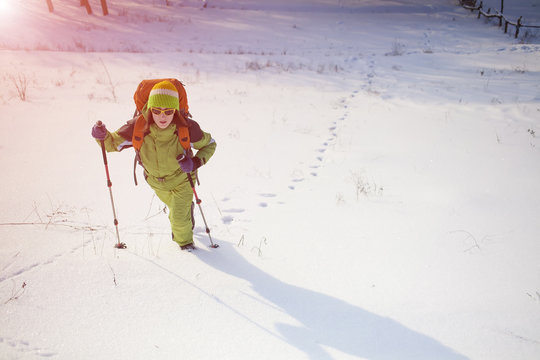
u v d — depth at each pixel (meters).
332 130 7.87
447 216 4.34
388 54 17.69
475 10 28.62
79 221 4.11
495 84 11.43
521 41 20.00
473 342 2.52
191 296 2.97
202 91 10.91
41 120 7.77
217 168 5.83
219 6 30.55
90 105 9.01
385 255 3.59
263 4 30.92
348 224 4.21
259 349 2.49
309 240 3.87
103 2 26.97
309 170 5.89
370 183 5.37
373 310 2.86
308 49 19.81
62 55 15.23
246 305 2.90
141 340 2.54
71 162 5.83
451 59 15.80
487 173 5.54
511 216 4.29
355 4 30.95
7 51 15.36
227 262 3.45
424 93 10.73
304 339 2.58
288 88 11.56
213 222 4.23
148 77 12.45
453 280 3.20
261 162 6.12
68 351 2.43
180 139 3.07
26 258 3.37
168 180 3.31
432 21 26.59
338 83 12.30
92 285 3.04
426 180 5.40
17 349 2.41
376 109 9.35
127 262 3.36
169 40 21.61
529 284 3.11
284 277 3.26
